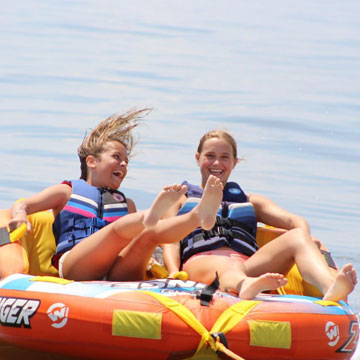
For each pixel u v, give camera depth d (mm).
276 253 16188
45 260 18062
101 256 15680
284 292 17438
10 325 14352
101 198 17891
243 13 89625
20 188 29016
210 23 78562
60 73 50375
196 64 57219
